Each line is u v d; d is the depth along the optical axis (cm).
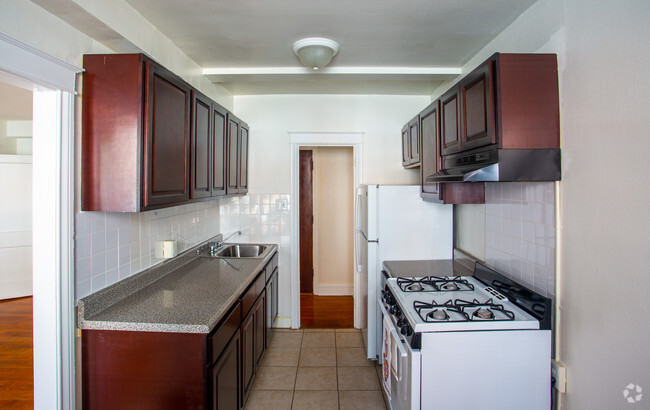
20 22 117
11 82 122
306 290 444
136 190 140
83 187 142
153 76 146
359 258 325
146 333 142
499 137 142
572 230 138
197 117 194
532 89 143
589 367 129
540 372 144
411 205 265
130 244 181
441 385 143
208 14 171
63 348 135
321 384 239
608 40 118
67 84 134
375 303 267
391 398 179
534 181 151
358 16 174
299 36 198
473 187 218
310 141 331
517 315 154
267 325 272
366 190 271
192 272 221
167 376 141
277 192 332
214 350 148
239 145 289
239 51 220
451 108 192
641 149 106
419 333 143
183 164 176
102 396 143
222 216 334
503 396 144
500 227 197
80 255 144
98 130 141
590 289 128
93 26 141
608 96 118
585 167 130
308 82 291
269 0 157
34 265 132
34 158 132
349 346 296
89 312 146
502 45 191
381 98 330
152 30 182
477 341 144
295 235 333
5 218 392
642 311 107
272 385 238
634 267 109
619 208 114
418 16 174
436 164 217
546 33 152
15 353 267
